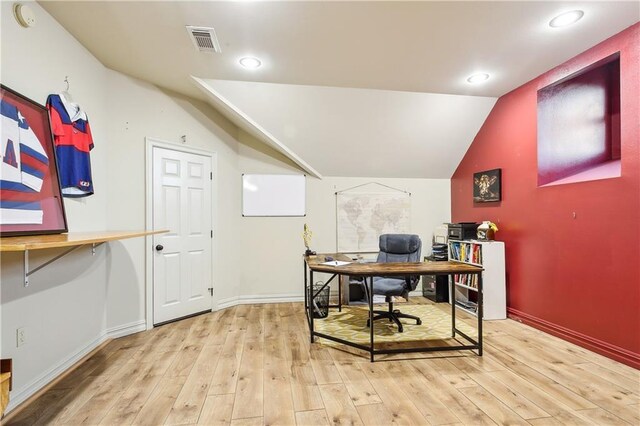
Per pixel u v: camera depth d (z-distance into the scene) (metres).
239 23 2.24
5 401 1.32
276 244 4.47
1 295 1.81
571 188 2.86
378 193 4.77
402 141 4.22
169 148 3.52
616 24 2.28
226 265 4.15
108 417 1.83
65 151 2.38
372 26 2.26
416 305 4.21
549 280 3.09
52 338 2.23
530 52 2.67
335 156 4.37
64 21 2.28
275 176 4.48
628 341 2.40
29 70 2.05
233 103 3.54
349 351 2.74
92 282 2.74
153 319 3.35
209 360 2.57
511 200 3.58
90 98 2.74
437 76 3.11
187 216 3.69
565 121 3.04
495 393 2.07
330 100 3.56
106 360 2.57
